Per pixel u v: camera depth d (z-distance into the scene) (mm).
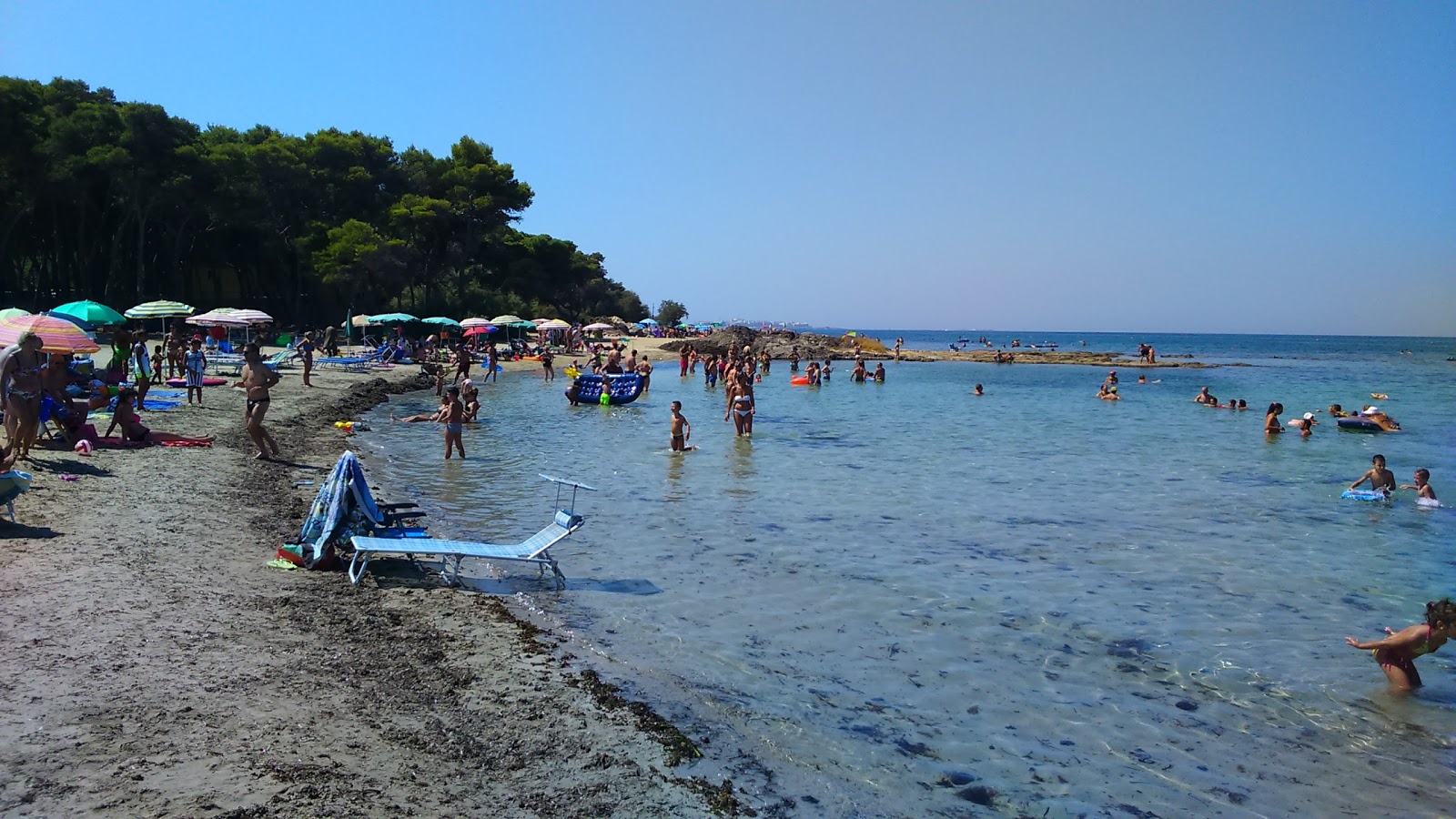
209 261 54625
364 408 26328
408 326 58219
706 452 19719
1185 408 34406
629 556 10477
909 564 10477
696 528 12094
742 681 6844
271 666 6168
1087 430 26391
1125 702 6699
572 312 79812
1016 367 69375
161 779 4453
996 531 12391
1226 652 7789
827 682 6902
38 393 11641
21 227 47375
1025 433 25203
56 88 45281
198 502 10852
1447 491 16453
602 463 17703
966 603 9000
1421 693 6957
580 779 5113
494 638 7324
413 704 5887
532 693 6262
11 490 8602
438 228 60594
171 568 8109
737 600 8898
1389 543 12031
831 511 13547
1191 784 5500
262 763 4766
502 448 19609
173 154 44688
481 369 45688
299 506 11695
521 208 65938
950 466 18578
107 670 5719
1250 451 21812
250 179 50625
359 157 58531
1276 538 12289
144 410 19172
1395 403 38562
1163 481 17062
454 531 11328
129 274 50281
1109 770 5660
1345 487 16609
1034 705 6594
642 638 7680
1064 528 12734
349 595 8141
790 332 80750
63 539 8602
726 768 5441
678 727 5961
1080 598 9289
